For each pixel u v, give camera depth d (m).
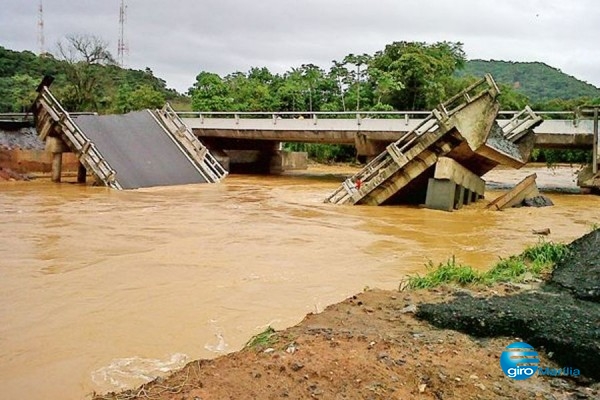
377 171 25.88
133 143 35.28
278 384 5.34
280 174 48.91
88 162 31.69
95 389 6.71
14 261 13.32
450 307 7.52
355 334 6.63
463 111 22.53
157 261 13.45
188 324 8.97
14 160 37.12
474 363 5.95
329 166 62.53
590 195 31.92
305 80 74.44
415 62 68.81
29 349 7.95
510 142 26.34
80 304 10.02
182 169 35.88
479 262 13.91
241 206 24.92
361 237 17.44
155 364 7.43
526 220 21.64
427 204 24.44
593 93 183.25
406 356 6.02
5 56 86.06
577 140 31.94
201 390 5.25
